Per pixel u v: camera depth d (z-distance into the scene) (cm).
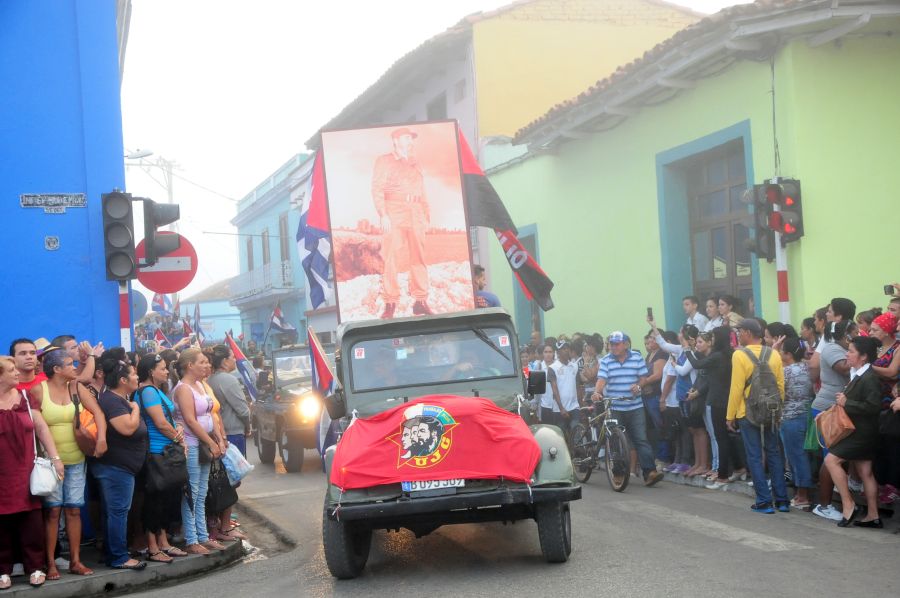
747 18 1109
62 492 783
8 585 753
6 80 975
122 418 792
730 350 1045
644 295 1505
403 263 1044
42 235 975
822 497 890
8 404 751
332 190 1048
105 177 995
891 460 848
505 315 849
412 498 694
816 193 1131
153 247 1006
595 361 1341
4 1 977
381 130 1060
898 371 804
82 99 993
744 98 1230
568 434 1348
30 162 977
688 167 1439
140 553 861
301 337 3712
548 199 1834
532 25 2189
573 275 1750
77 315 980
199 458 863
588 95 1476
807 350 998
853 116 1150
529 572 715
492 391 824
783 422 938
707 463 1134
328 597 693
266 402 1661
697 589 633
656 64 1296
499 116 2148
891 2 1066
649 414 1197
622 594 630
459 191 1062
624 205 1554
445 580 714
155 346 1909
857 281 1141
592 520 917
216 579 809
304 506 1147
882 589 618
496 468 698
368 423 742
